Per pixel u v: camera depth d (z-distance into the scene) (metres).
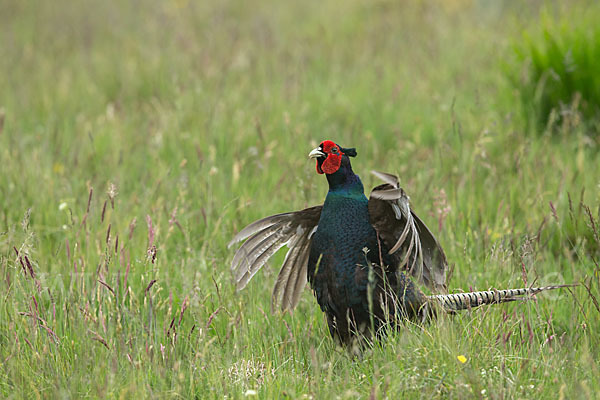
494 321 7.74
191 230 10.26
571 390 6.35
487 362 6.76
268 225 8.27
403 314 7.62
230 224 10.48
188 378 6.97
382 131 14.27
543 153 11.84
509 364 6.95
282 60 20.34
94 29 25.66
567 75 13.59
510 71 14.72
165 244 9.79
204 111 15.05
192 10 27.25
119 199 10.87
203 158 12.53
